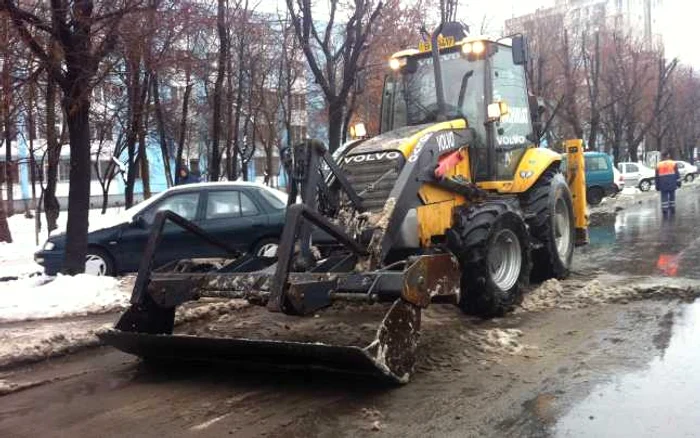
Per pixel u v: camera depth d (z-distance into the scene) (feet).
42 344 19.53
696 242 38.04
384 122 26.50
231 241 33.45
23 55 27.35
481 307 20.94
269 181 87.04
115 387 16.57
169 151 84.02
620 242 40.32
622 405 13.70
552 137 101.91
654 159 135.23
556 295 24.26
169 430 13.53
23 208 104.17
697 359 16.40
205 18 32.17
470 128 23.68
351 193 19.25
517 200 25.32
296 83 78.23
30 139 51.78
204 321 22.86
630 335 18.85
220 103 54.49
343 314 22.94
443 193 21.29
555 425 12.87
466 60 24.47
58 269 32.94
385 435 12.80
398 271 16.40
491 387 15.16
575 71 96.17
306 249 17.92
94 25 27.32
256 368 17.08
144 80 43.83
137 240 32.89
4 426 14.20
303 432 13.10
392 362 15.05
